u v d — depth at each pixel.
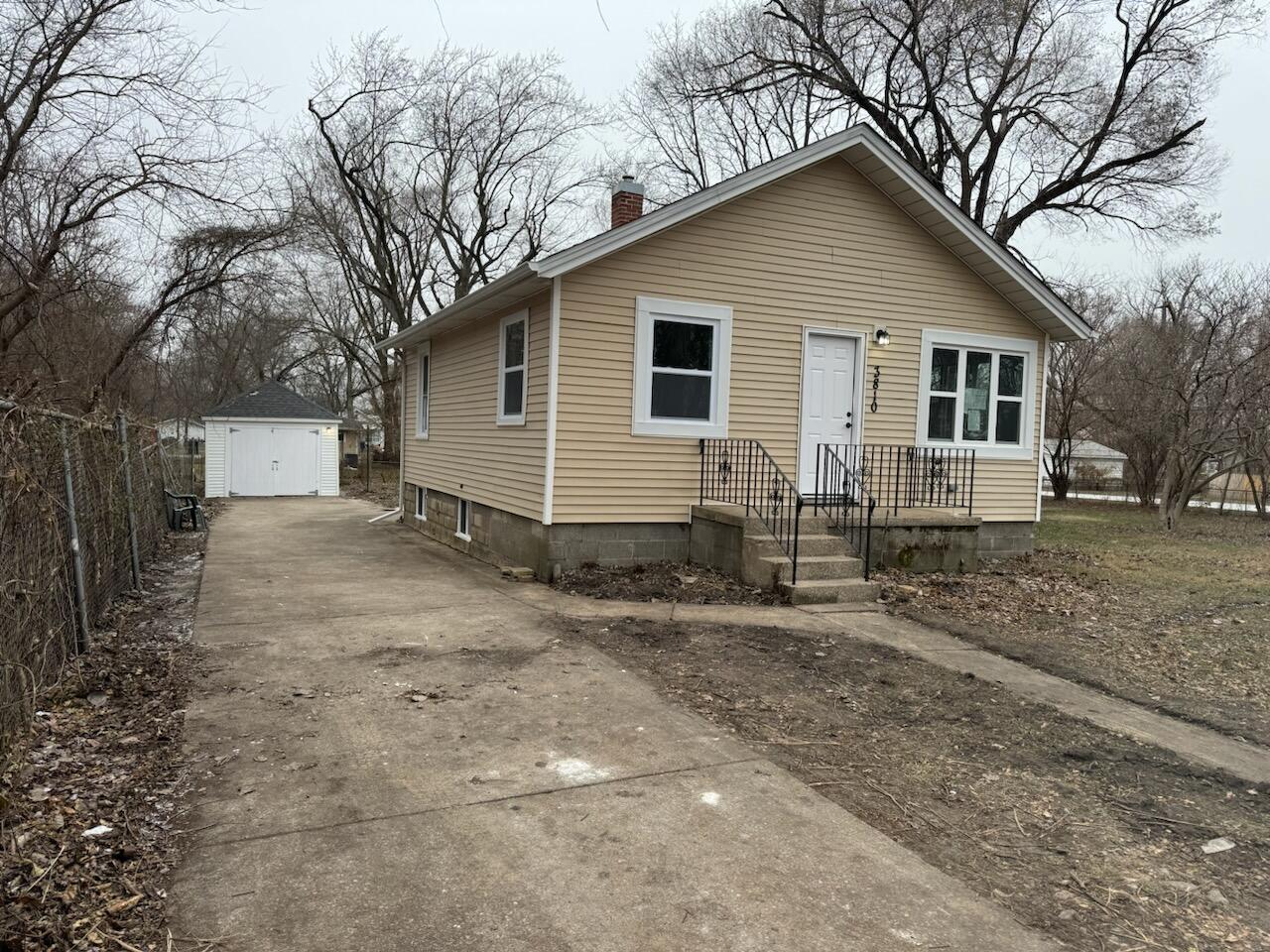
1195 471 20.39
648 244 9.45
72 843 3.27
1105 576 10.98
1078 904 3.12
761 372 10.12
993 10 20.22
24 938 2.64
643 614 7.70
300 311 34.47
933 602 8.63
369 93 25.38
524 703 5.16
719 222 9.78
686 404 9.83
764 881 3.18
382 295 28.70
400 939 2.74
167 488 14.68
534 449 9.59
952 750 4.71
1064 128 21.62
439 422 14.06
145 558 10.30
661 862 3.29
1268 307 21.05
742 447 10.07
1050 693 5.86
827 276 10.41
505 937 2.76
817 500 9.76
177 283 16.38
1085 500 34.06
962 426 11.42
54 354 14.29
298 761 4.20
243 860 3.22
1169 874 3.40
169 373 26.80
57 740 4.32
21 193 12.52
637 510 9.62
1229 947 2.87
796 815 3.77
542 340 9.35
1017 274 10.95
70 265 13.25
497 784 3.98
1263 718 5.52
